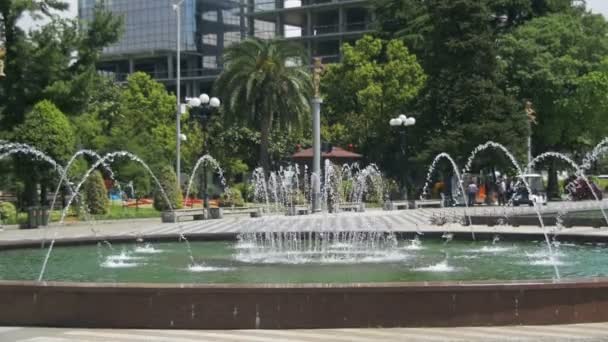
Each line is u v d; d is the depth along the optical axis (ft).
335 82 201.16
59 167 107.45
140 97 211.61
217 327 31.73
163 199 132.57
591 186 152.87
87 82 131.95
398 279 46.70
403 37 206.28
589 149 209.26
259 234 76.48
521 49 188.65
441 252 64.90
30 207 103.96
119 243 71.72
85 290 32.45
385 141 193.77
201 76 355.15
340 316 31.58
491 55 176.14
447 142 166.71
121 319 32.17
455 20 178.09
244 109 167.22
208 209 123.54
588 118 190.29
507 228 85.76
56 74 130.62
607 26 206.80
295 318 31.58
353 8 313.73
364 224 99.86
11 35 126.62
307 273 50.14
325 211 131.85
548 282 32.22
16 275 50.72
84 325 32.40
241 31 371.56
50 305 32.73
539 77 187.42
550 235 71.26
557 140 195.93
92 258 60.95
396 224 99.35
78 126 134.10
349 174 174.91
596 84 184.24
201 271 51.83
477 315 31.65
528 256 60.85
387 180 186.19
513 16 215.92
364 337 29.60
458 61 177.78
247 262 57.47
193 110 163.32
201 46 370.94
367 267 53.57
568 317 32.04
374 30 231.30
